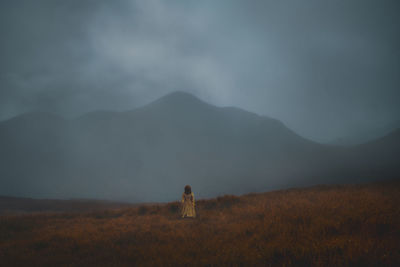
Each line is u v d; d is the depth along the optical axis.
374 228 5.24
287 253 4.29
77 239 7.00
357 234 5.01
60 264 5.06
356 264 3.54
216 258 4.33
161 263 4.42
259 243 5.11
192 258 4.58
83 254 5.70
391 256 3.52
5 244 6.86
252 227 6.74
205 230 7.24
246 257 4.22
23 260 5.32
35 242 6.82
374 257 3.58
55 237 7.40
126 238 7.01
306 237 5.17
